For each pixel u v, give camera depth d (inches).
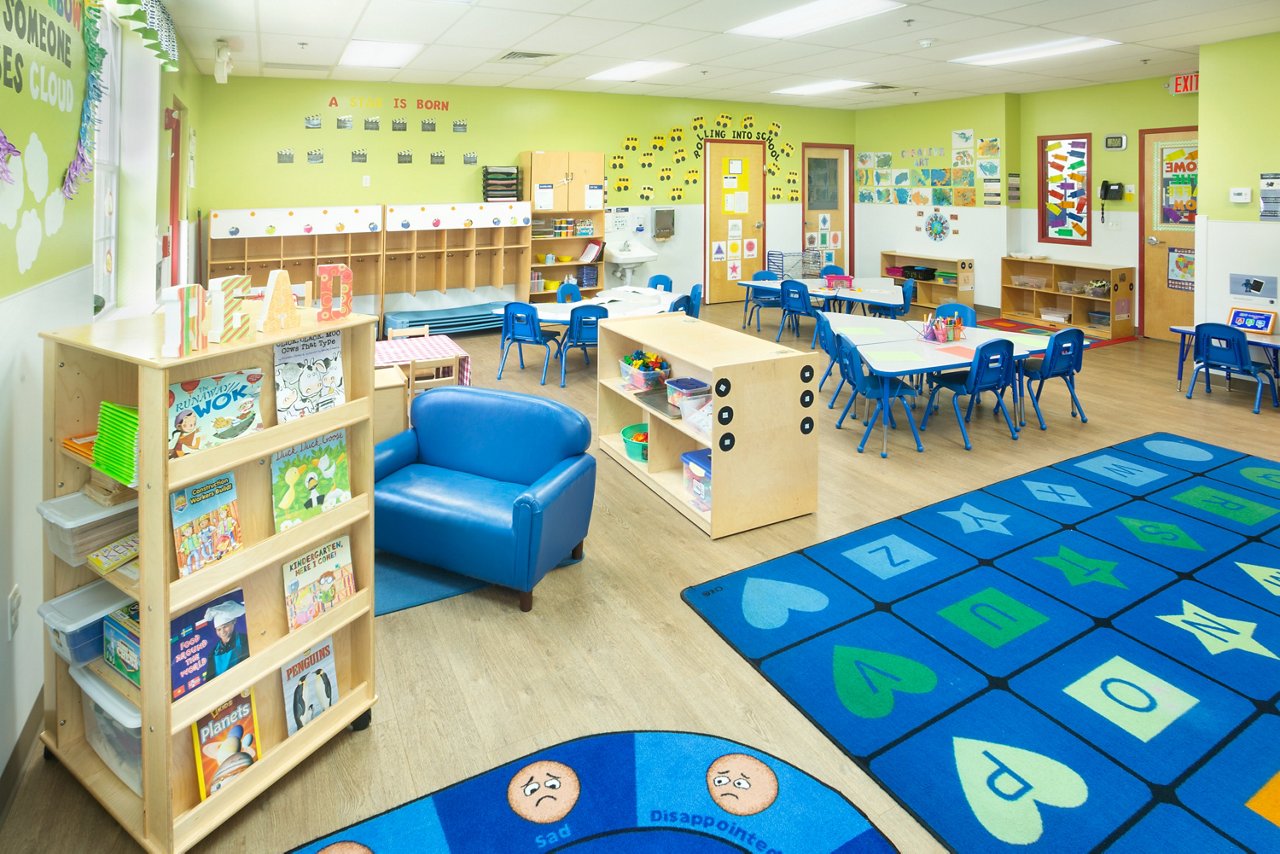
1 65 78.4
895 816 82.4
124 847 77.7
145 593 70.5
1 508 80.2
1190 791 85.3
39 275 92.6
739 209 429.1
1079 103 347.9
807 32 239.6
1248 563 136.7
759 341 168.7
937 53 273.1
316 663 89.6
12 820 80.5
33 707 90.2
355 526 93.0
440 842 79.1
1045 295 373.1
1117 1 202.7
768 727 96.6
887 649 112.7
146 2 145.9
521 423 137.8
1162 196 323.0
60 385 78.8
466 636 116.9
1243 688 102.7
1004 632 116.7
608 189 387.2
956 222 400.2
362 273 330.3
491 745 93.4
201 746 76.7
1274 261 243.6
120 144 170.1
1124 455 193.9
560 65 292.4
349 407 87.4
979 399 247.6
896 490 173.6
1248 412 229.1
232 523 76.8
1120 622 119.0
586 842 79.1
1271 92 239.1
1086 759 90.3
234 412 75.3
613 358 197.3
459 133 344.5
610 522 157.9
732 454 148.4
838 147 450.3
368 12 206.8
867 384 202.5
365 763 90.4
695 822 81.6
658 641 115.6
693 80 333.7
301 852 77.7
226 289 75.2
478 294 358.0
